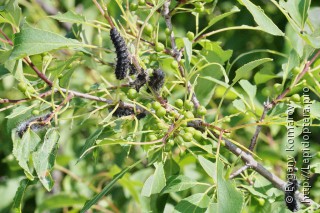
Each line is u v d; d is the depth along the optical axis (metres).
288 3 0.64
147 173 0.88
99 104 0.67
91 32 0.79
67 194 0.84
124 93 0.66
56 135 0.61
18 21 0.62
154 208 0.67
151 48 0.66
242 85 0.67
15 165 0.88
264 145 0.89
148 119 0.66
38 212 0.85
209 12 0.67
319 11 0.70
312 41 0.60
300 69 0.65
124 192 0.89
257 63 0.60
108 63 0.67
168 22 0.65
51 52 0.67
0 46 0.63
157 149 0.60
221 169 0.57
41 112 0.64
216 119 0.61
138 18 0.70
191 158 0.73
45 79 0.62
